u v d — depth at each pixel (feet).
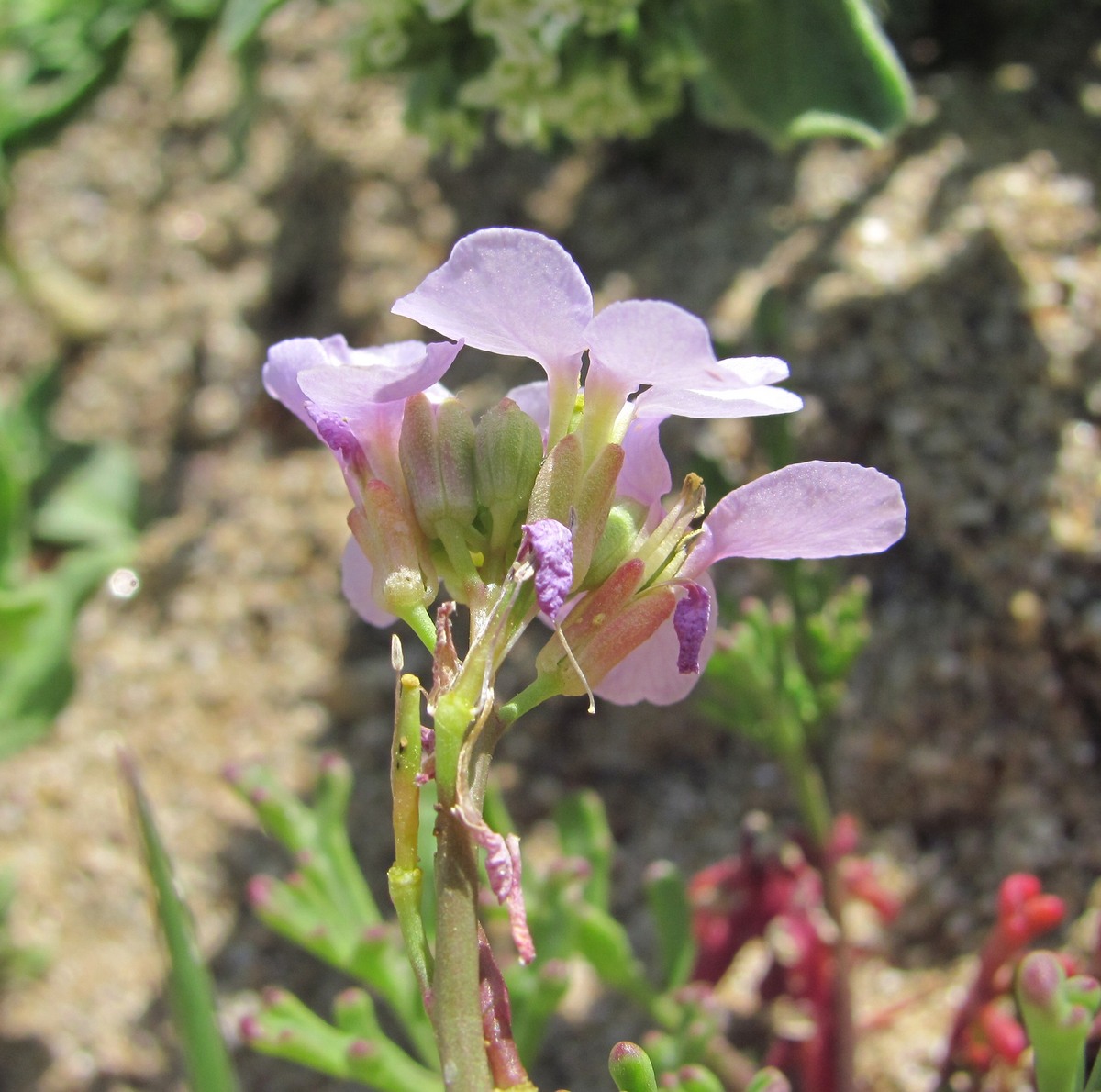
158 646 0.43
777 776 0.36
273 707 0.41
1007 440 0.35
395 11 0.32
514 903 0.16
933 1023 0.30
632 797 0.37
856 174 0.41
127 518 0.45
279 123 0.50
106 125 0.54
